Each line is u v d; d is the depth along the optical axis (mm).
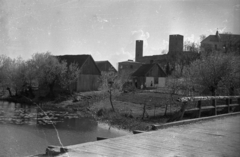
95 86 41406
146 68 51250
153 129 7262
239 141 5883
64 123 19531
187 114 15141
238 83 22359
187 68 25906
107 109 24766
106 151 4559
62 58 42375
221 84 22219
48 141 13156
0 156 9914
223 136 6438
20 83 25422
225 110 12719
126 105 26922
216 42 27812
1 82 16422
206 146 5312
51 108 27188
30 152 10883
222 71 21781
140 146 5062
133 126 17906
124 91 35875
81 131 17047
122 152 4551
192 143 5551
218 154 4723
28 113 22438
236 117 10727
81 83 39375
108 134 16562
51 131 15852
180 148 5070
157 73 51625
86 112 25094
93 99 31516
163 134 6461
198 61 24109
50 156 4289
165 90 36781
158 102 26844
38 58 32250
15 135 13531
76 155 4215
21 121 18531
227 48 25828
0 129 14906
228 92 22875
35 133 14328
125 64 62562
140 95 32188
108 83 30406
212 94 22422
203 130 7238
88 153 4355
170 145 5273
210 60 22641
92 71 41406
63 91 36531
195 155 4602
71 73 36562
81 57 41125
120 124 19172
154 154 4547
